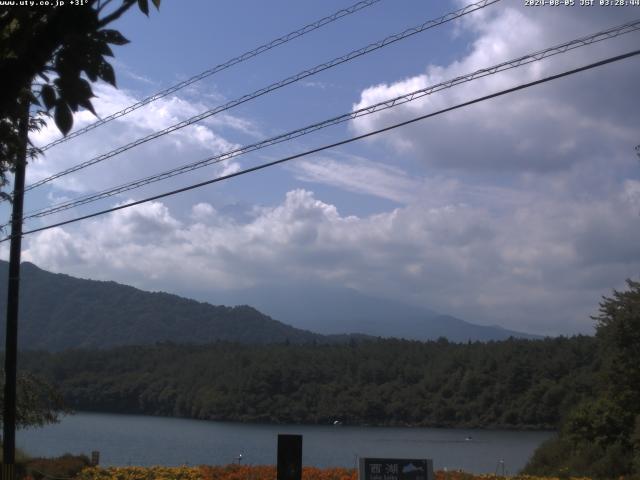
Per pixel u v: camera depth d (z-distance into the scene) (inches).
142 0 161.3
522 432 2561.5
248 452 1583.4
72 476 783.7
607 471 1015.0
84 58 153.4
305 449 1685.5
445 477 762.2
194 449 1653.5
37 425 995.3
